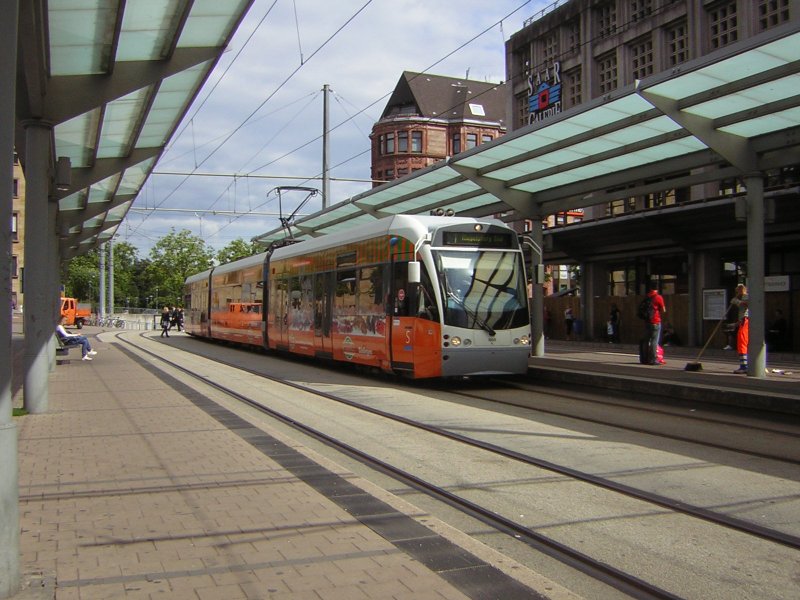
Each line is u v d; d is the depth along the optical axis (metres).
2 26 3.77
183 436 8.86
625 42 34.97
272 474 6.82
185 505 5.75
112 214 29.55
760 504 6.23
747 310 14.50
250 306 26.31
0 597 3.76
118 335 45.59
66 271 85.44
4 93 3.78
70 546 4.75
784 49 9.87
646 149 14.27
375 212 21.66
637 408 11.91
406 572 4.28
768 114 11.62
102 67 10.66
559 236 29.47
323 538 4.92
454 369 13.88
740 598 4.27
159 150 17.28
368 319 16.06
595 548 5.16
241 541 4.85
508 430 9.88
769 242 23.20
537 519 5.86
